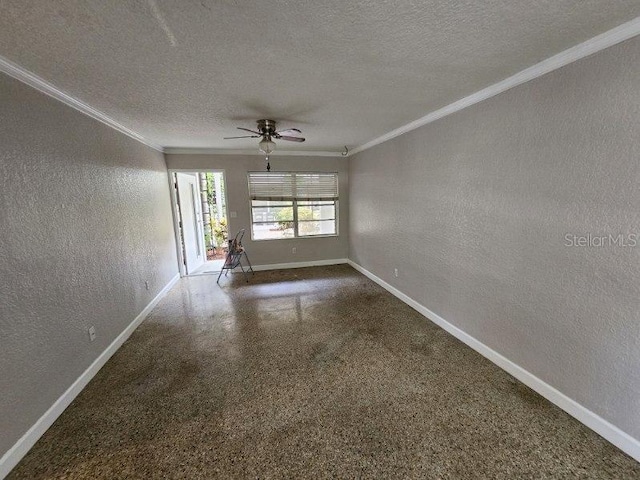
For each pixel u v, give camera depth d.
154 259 4.05
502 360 2.39
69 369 2.13
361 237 5.29
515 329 2.25
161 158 4.62
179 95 2.34
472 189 2.57
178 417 1.93
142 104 2.53
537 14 1.36
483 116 2.38
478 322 2.63
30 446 1.71
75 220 2.31
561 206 1.84
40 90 1.98
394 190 3.95
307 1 1.24
